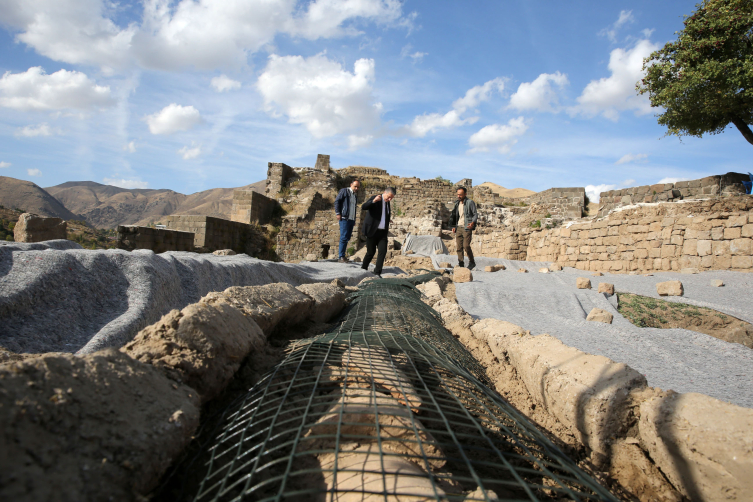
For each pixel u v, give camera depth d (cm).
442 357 279
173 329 177
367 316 403
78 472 99
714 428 161
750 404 264
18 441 93
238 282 397
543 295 646
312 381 216
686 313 577
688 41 1188
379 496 129
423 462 163
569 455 216
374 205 808
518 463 194
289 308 309
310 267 654
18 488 86
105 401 121
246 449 164
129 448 114
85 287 238
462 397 223
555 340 293
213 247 1973
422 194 2959
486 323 394
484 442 202
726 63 1102
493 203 2955
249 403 180
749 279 724
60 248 284
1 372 105
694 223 983
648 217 1094
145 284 260
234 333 205
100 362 133
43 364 115
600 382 215
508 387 300
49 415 104
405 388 207
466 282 784
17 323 197
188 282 325
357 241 2352
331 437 156
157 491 134
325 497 136
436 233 2352
